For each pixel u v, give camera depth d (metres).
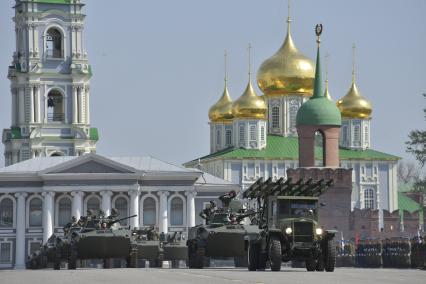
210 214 132.50
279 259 102.12
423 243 131.50
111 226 142.12
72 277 88.94
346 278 82.88
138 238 152.88
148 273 95.62
